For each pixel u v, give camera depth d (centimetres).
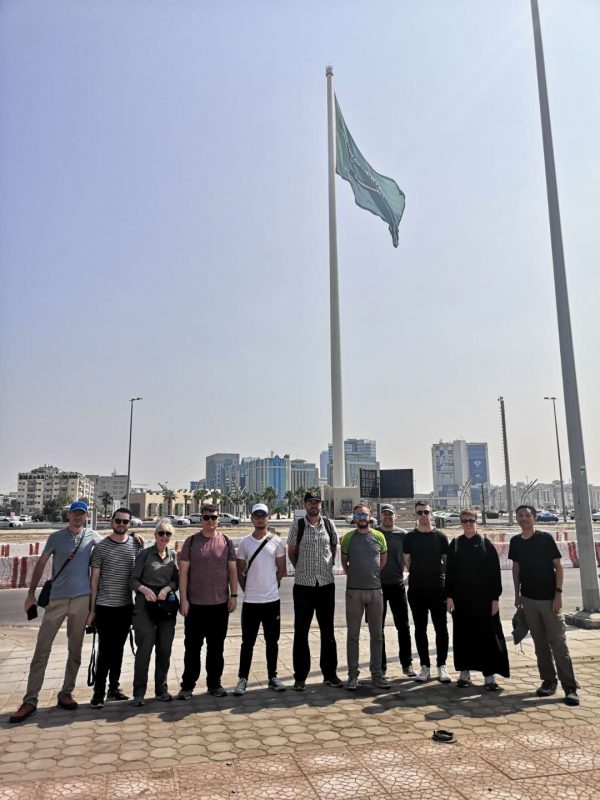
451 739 495
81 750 480
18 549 2450
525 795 396
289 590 1530
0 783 418
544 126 1145
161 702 611
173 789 407
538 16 1173
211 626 640
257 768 442
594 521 6956
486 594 664
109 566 620
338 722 544
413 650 867
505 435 5569
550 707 586
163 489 11525
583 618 974
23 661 795
